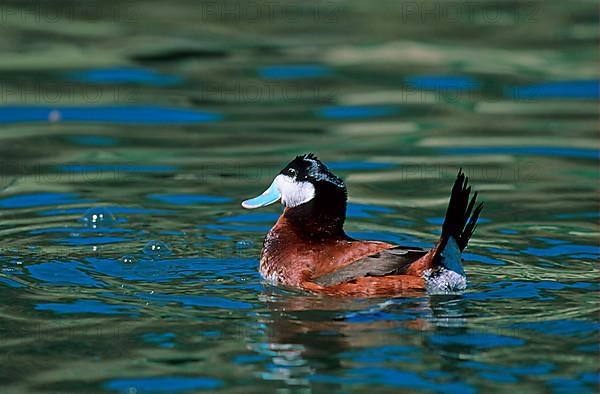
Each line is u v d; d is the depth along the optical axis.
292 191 10.81
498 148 15.44
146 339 8.72
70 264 10.71
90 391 7.73
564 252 11.14
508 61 19.72
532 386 7.71
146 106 17.25
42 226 12.02
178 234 11.83
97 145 15.44
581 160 14.92
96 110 17.00
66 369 8.14
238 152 15.17
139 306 9.52
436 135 16.02
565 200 13.17
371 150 15.28
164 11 22.59
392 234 11.84
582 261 10.81
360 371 8.01
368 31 21.42
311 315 9.21
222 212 12.73
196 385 7.82
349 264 9.85
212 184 13.82
